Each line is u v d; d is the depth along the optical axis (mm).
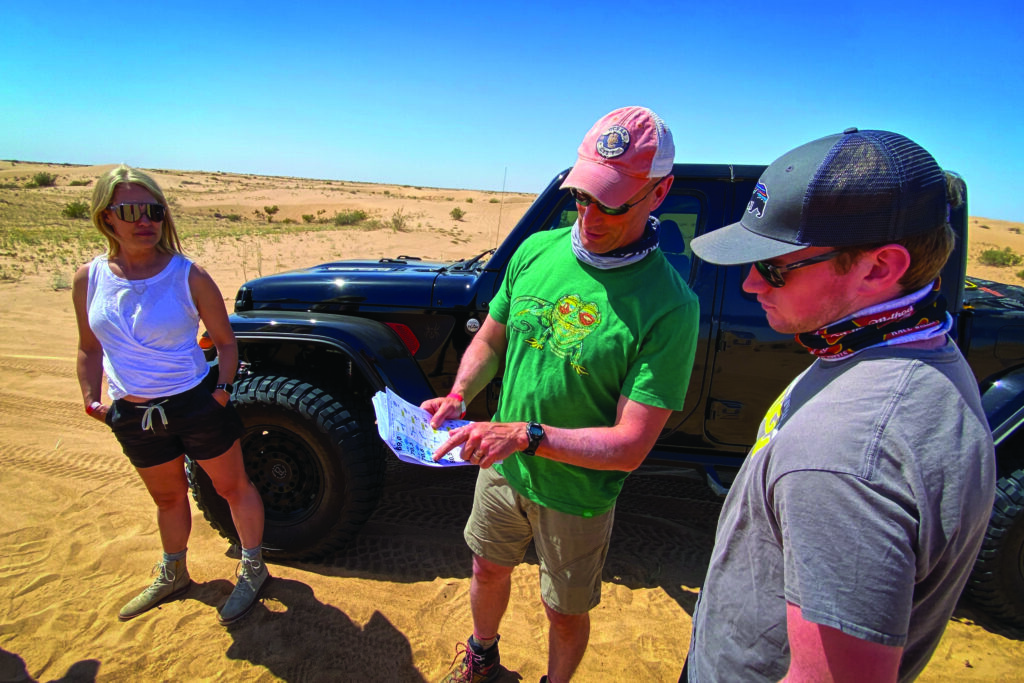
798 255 902
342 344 2850
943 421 782
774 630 932
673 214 2822
